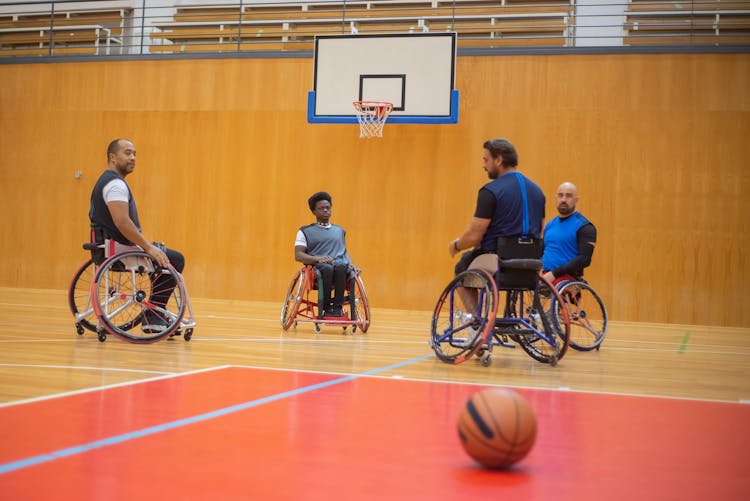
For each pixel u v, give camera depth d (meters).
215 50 9.22
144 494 1.12
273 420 1.77
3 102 9.08
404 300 7.93
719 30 8.10
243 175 8.40
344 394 2.22
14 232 8.97
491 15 8.67
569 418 1.94
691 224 7.33
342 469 1.32
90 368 2.62
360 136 7.84
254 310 6.80
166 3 9.76
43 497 1.08
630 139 7.48
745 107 7.25
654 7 8.32
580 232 4.35
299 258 4.62
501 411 1.33
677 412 2.09
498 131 7.78
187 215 8.52
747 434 1.79
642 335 5.64
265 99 8.38
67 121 8.89
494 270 3.12
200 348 3.44
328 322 4.61
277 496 1.14
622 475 1.34
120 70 8.78
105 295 3.53
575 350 4.18
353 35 7.77
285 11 9.31
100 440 1.49
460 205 7.86
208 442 1.50
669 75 7.43
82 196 8.82
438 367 3.05
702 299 7.27
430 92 7.59
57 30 9.76
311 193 8.22
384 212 8.02
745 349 4.62
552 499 1.17
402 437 1.63
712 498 1.21
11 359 2.79
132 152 3.64
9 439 1.47
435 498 1.16
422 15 8.88
